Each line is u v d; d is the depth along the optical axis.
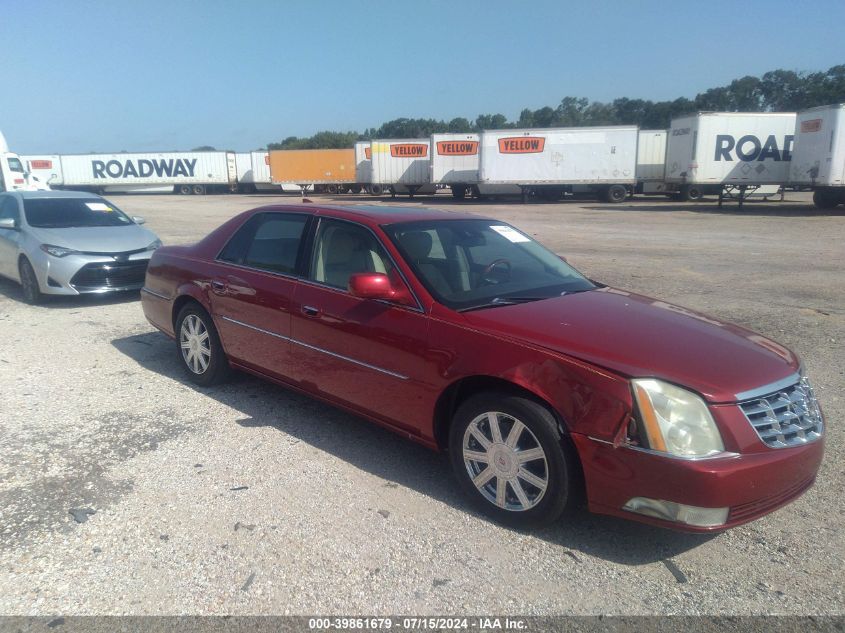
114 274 8.48
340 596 2.82
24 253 8.56
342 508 3.54
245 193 55.50
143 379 5.65
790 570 3.04
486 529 3.37
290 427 4.63
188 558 3.07
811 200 36.97
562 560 3.11
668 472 2.86
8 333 7.20
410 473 3.97
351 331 4.02
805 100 112.81
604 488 3.02
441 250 4.20
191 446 4.29
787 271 11.91
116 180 53.50
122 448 4.25
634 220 24.41
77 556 3.08
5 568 2.98
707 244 16.45
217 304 5.07
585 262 13.05
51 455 4.14
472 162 38.53
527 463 3.27
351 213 4.46
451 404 3.70
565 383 3.08
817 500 3.68
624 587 2.91
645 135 37.22
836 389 5.43
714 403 2.91
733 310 8.45
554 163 35.38
